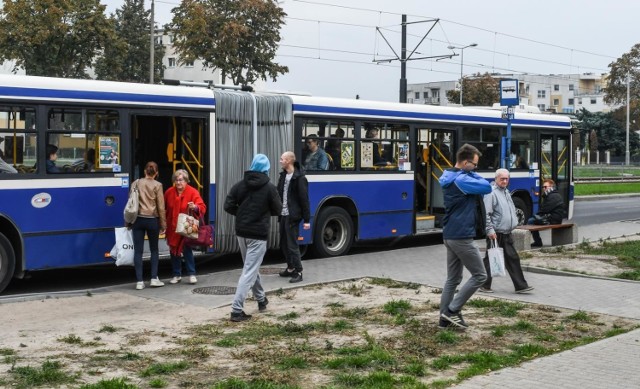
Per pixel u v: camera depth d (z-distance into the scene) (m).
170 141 13.78
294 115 14.93
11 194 11.40
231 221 14.03
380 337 8.61
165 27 41.50
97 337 8.64
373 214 16.34
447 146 18.23
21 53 40.62
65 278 13.62
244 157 14.30
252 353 7.84
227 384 6.67
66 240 11.96
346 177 15.80
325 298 11.16
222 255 16.67
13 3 40.00
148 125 13.75
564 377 6.86
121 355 7.80
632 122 111.62
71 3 41.03
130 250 12.02
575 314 9.88
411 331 8.93
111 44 42.59
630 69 110.81
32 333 8.84
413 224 17.19
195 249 12.63
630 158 114.88
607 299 11.10
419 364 7.35
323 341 8.45
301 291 11.73
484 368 7.27
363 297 11.24
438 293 11.54
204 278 12.98
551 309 10.38
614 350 7.88
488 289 11.81
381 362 7.51
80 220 12.11
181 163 13.84
